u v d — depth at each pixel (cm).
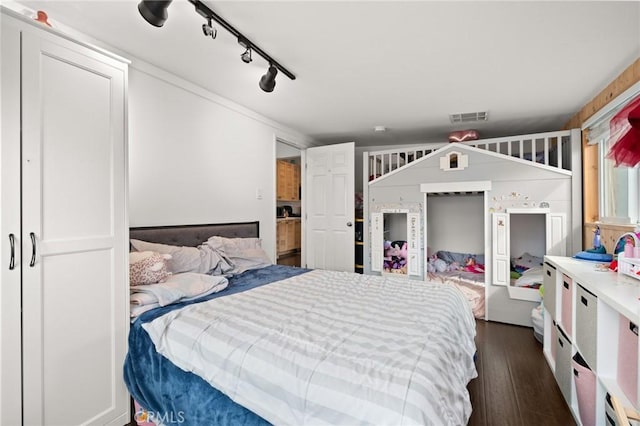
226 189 307
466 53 208
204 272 236
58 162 145
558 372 210
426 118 359
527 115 342
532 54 208
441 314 160
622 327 139
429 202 486
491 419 177
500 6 158
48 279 140
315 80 255
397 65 227
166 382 152
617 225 241
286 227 526
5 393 126
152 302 182
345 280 239
